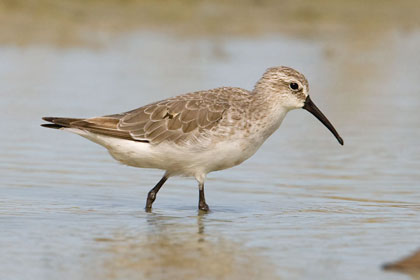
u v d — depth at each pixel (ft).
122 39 101.30
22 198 44.06
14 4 104.47
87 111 66.23
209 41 103.50
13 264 32.19
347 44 107.24
